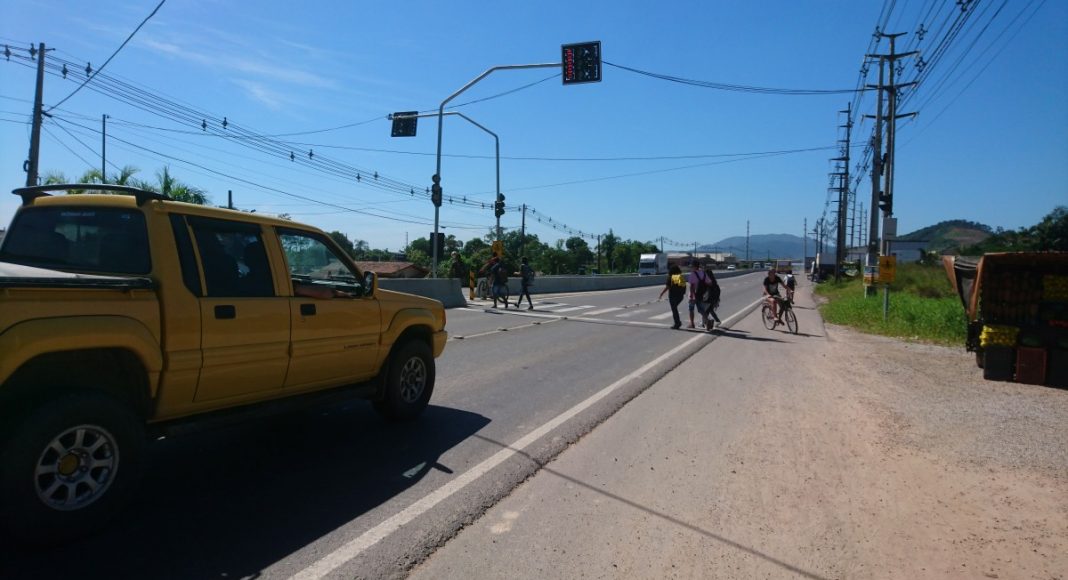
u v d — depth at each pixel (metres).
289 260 5.40
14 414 3.51
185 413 4.45
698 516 4.44
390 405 6.35
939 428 6.84
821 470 5.45
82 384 3.97
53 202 4.61
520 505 4.56
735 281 63.22
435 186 23.20
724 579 3.57
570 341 13.35
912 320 16.86
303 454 5.51
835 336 15.74
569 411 7.28
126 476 3.94
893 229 18.95
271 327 4.84
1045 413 7.57
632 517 4.39
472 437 6.15
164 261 4.19
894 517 4.48
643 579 3.55
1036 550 4.00
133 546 3.74
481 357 10.95
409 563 3.66
